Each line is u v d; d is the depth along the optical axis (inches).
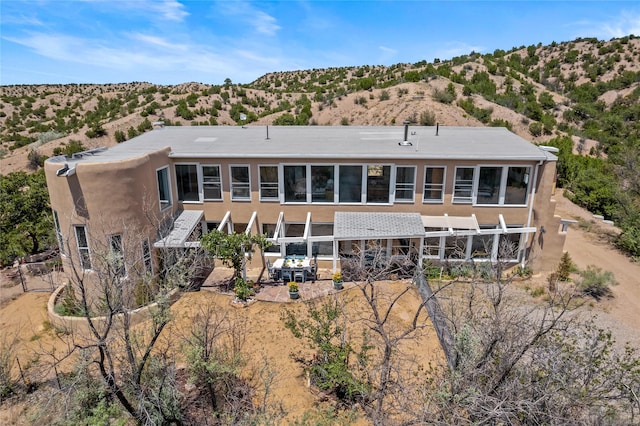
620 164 1333.7
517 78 3580.2
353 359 561.3
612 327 657.6
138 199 692.1
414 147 852.0
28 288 817.5
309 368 534.0
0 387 508.7
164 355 453.7
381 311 693.9
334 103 2967.5
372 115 2684.5
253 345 607.5
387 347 412.2
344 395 498.9
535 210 812.0
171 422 428.8
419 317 676.1
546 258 839.7
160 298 417.7
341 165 810.2
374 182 821.2
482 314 529.7
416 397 462.9
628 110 2989.7
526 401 329.1
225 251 697.6
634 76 3614.7
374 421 379.9
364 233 759.1
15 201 905.5
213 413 446.6
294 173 824.9
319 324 587.8
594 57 4370.1
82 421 387.5
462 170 802.2
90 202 641.6
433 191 820.0
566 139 1910.7
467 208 820.0
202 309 695.7
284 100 3634.4
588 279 774.5
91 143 2625.5
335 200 835.4
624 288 788.6
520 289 768.9
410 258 793.6
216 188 847.7
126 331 391.9
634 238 952.3
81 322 638.5
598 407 354.0
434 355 565.3
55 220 681.6
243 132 1071.6
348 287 777.6
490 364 377.1
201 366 450.3
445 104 2650.1
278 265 802.2
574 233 1109.7
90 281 657.6
